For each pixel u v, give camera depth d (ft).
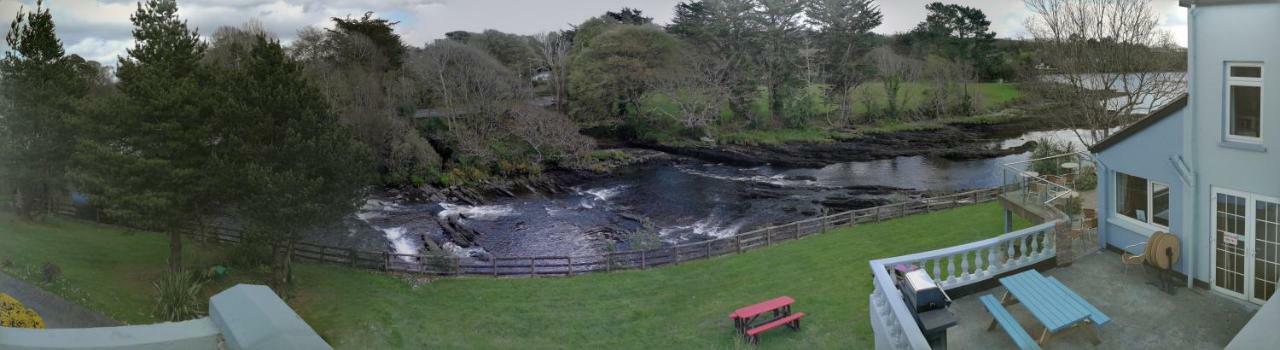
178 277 71.61
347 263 91.20
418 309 75.10
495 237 115.14
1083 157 84.28
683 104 210.18
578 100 212.43
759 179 156.25
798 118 215.92
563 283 83.76
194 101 79.46
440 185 153.38
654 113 211.61
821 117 223.30
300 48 181.37
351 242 106.93
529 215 129.90
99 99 83.61
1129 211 52.24
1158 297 44.32
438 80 187.83
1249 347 17.10
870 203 129.18
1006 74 221.46
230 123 79.10
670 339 62.39
